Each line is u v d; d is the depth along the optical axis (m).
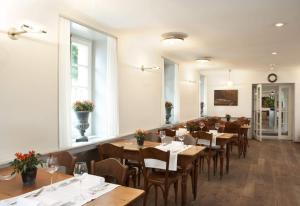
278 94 9.68
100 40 4.23
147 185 3.05
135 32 4.05
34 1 2.66
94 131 4.24
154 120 5.49
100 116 4.20
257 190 4.02
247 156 6.57
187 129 5.20
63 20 3.05
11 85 2.46
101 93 4.21
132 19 3.42
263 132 9.93
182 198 3.22
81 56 4.14
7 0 2.40
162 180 2.98
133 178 3.61
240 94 9.64
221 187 4.13
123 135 4.32
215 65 7.78
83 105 3.62
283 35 4.21
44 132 2.81
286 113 9.56
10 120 2.45
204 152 4.51
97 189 1.74
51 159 2.02
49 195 1.62
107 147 3.14
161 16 3.30
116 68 4.12
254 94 9.65
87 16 3.29
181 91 7.21
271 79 9.18
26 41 2.60
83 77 4.16
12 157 2.46
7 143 2.42
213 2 2.83
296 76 8.94
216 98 9.97
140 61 4.91
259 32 4.04
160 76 5.76
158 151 2.85
